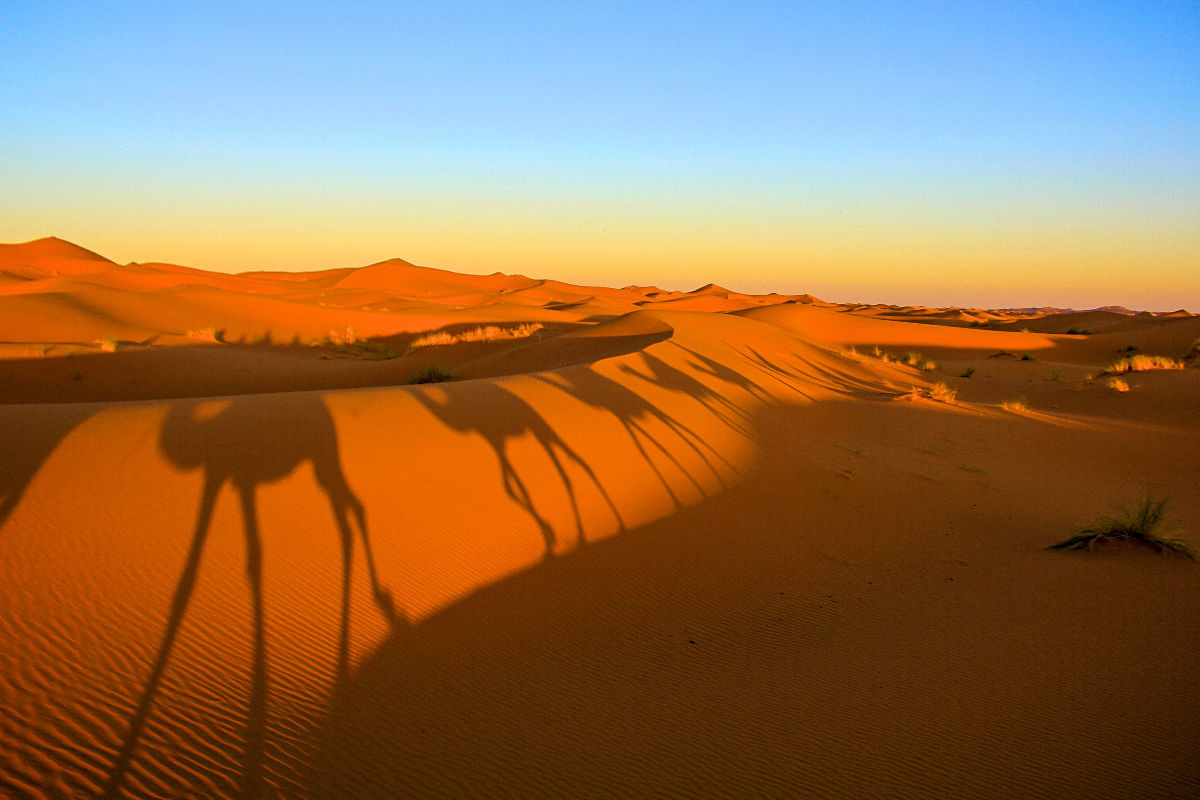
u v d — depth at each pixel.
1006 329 89.75
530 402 12.56
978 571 8.20
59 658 4.67
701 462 11.60
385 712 4.77
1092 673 5.57
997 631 6.43
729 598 7.34
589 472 10.08
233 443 8.43
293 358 31.11
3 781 3.62
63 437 7.94
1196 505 11.90
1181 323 65.38
